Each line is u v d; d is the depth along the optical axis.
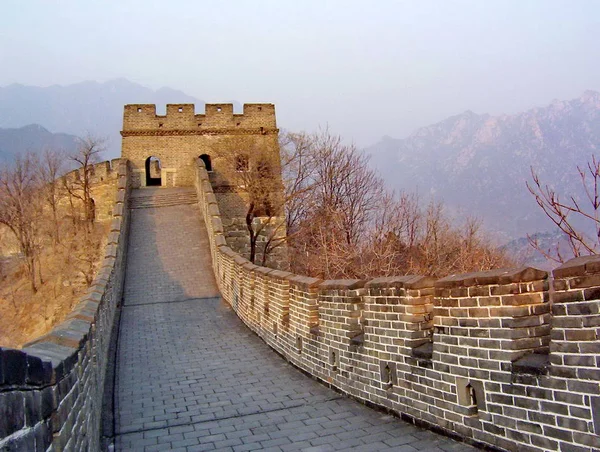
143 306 20.28
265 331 14.59
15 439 2.94
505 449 5.85
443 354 6.83
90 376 7.07
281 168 41.38
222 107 41.19
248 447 7.32
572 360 5.06
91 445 6.59
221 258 22.19
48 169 59.88
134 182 39.78
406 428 7.41
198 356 13.46
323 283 10.41
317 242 33.59
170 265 25.39
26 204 47.88
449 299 6.72
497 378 5.97
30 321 39.78
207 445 7.50
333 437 7.41
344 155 43.69
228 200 39.91
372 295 8.53
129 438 7.96
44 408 3.66
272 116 41.72
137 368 12.45
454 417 6.63
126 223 29.38
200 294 21.94
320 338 10.48
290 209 40.84
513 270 5.98
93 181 46.97
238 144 40.47
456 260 27.02
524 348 5.85
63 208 49.72
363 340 8.80
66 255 44.16
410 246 29.69
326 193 41.34
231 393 10.16
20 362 3.07
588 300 4.91
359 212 39.66
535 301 5.92
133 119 40.25
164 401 9.82
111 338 15.42
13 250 50.06
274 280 13.67
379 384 8.33
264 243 38.16
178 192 36.78
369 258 28.30
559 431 5.20
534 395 5.49
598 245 9.95
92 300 9.59
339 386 9.66
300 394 9.82
